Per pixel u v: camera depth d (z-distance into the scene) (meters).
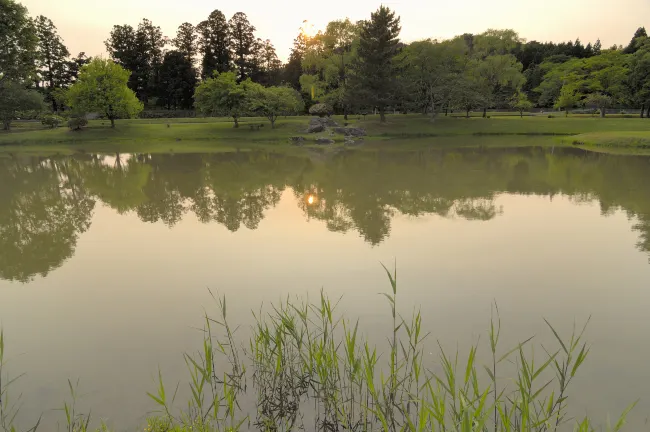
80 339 7.13
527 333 7.03
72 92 59.78
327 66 69.75
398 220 14.62
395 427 4.80
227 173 27.75
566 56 104.12
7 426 4.96
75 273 10.27
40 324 7.71
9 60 57.59
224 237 12.98
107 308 8.30
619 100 69.69
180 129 61.44
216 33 96.12
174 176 26.75
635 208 16.06
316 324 7.30
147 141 54.09
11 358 6.60
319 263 10.50
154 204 18.28
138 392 5.61
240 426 4.88
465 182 22.70
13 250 12.14
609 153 36.00
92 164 33.75
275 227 13.98
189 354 6.53
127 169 30.45
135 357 6.51
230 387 5.59
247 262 10.70
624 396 5.39
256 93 61.84
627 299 8.32
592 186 20.95
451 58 65.69
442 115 75.75
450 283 9.13
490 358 6.25
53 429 4.94
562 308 7.95
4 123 60.62
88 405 5.36
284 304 8.21
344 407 5.15
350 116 75.12
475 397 4.57
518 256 10.83
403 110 77.44
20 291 9.27
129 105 61.41
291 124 64.25
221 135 57.38
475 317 7.59
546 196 18.64
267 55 106.31
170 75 92.50
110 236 13.39
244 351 6.53
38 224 15.05
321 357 5.50
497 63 67.69
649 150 37.78
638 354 6.39
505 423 4.14
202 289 9.08
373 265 10.30
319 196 19.36
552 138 51.59
